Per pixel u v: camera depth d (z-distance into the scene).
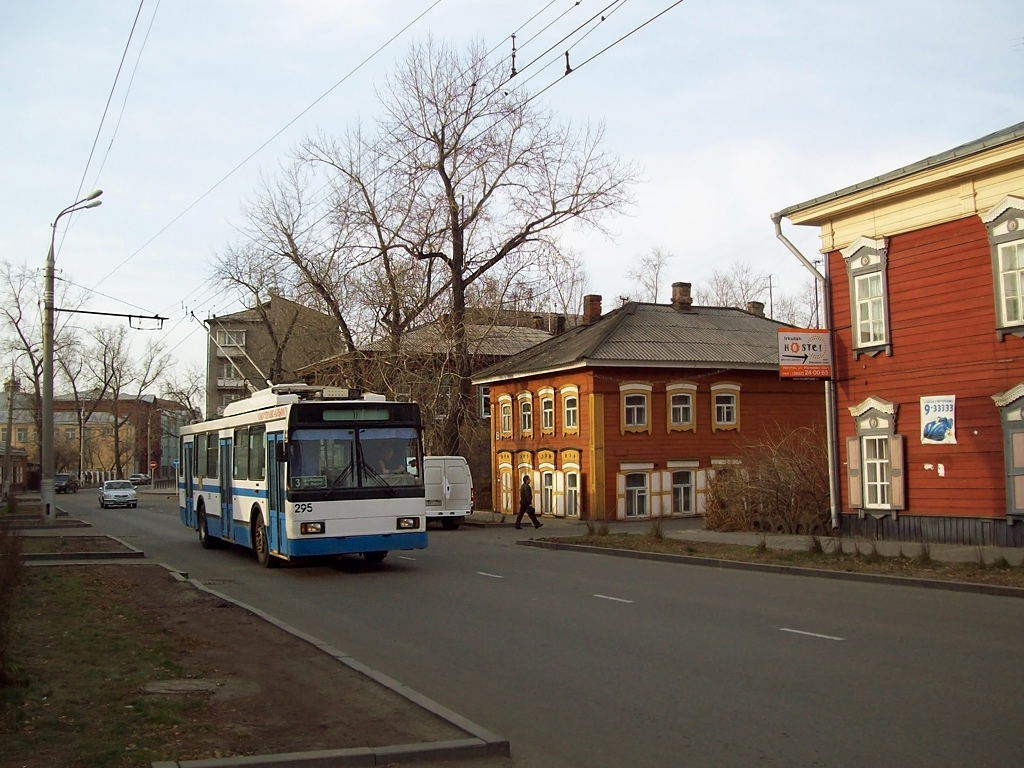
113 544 22.17
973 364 19.78
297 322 46.06
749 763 5.97
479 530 32.44
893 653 9.37
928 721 6.82
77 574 16.27
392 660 9.47
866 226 22.28
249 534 19.67
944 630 10.71
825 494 24.48
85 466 106.94
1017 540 18.81
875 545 18.77
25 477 98.50
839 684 8.05
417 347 37.47
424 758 6.04
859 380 22.61
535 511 38.47
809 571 16.72
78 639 9.77
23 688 7.31
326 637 10.85
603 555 21.73
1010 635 10.34
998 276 19.22
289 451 16.91
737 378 37.72
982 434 19.58
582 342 37.97
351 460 17.27
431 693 8.04
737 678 8.37
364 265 39.12
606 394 35.16
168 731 6.38
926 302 20.84
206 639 10.14
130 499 52.22
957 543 19.94
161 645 9.59
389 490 17.38
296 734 6.46
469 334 37.78
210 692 7.59
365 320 38.81
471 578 16.78
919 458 20.98
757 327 41.50
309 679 8.16
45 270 31.97
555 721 7.08
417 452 17.78
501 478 41.28
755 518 25.77
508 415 40.88
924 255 20.92
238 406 21.42
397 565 19.30
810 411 39.06
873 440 22.27
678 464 36.16
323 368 40.12
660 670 8.77
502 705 7.60
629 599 13.73
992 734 6.47
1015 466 18.84
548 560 20.45
